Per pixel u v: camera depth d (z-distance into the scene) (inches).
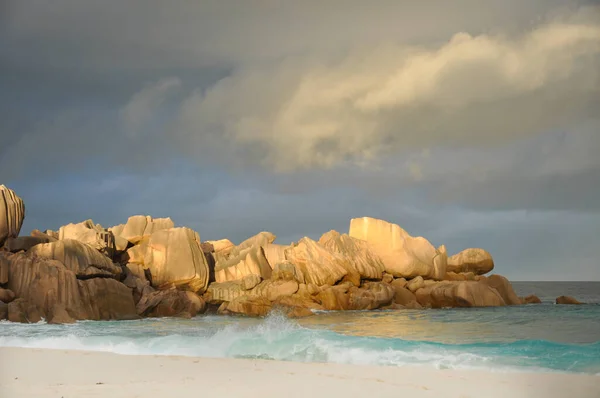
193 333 965.2
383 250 1835.6
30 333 938.1
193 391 421.7
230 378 475.2
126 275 1481.3
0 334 914.1
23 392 410.9
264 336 738.2
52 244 1320.1
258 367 531.8
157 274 1566.2
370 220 1886.1
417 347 682.2
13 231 1403.8
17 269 1227.9
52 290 1213.7
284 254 1758.1
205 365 540.1
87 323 1176.2
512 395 426.3
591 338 901.2
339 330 1047.0
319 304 1565.0
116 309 1317.7
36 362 554.3
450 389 441.7
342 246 1755.7
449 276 1899.6
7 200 1398.9
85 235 1483.8
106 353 611.5
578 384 464.4
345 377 482.0
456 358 613.0
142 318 1358.3
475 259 1959.9
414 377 487.5
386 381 468.4
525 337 919.7
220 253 1850.4
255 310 1501.0
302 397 409.4
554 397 422.0
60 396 398.0
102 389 424.5
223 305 1534.2
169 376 484.7
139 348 693.3
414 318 1316.4
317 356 628.4
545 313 1429.6
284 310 1476.4
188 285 1562.5
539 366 573.0
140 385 442.6
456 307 1688.0
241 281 1595.7
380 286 1674.5
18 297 1206.3
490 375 499.5
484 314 1412.4
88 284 1283.2
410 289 1776.6
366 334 973.2
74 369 515.5
